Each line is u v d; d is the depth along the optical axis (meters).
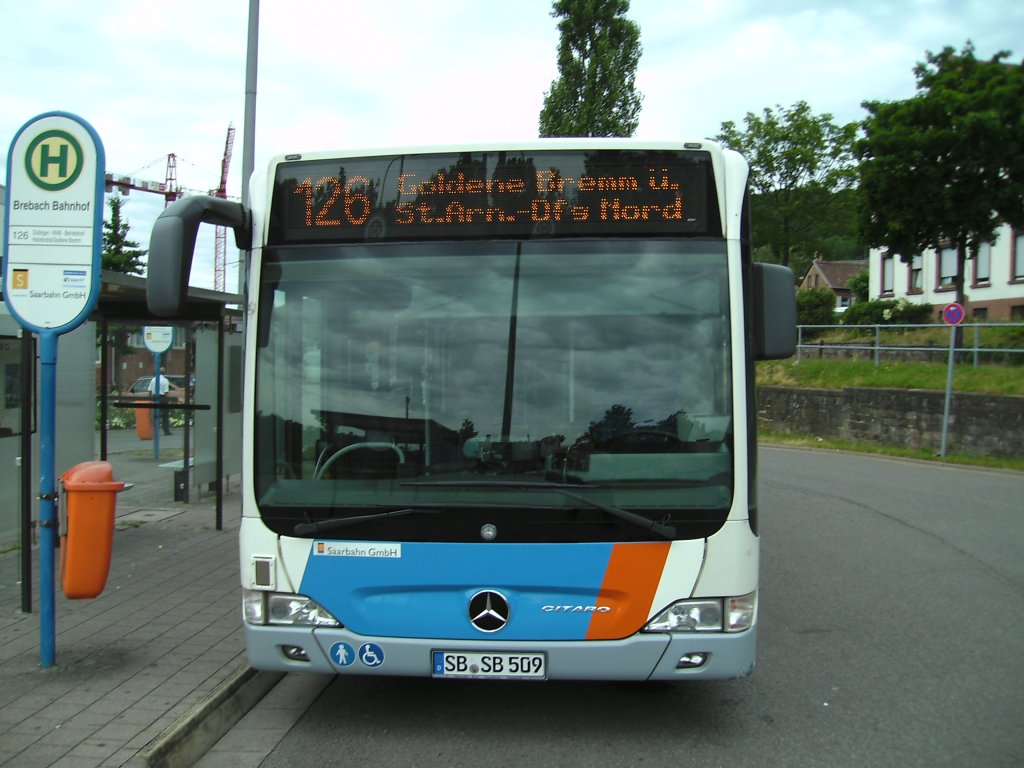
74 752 4.09
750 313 4.46
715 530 4.20
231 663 5.32
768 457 20.23
